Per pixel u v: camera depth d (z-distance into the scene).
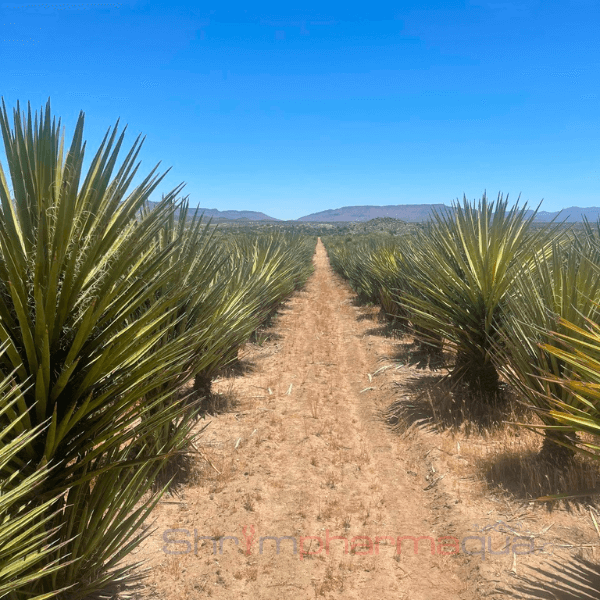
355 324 14.17
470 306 6.55
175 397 4.72
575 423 3.13
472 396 6.73
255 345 11.43
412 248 8.49
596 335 2.81
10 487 2.17
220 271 6.49
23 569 1.84
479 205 6.97
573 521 3.96
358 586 3.47
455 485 4.77
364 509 4.51
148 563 3.63
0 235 2.00
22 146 2.21
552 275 4.85
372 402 7.64
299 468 5.36
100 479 2.59
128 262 2.26
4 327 2.12
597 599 3.06
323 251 62.00
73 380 2.30
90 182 2.31
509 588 3.26
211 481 4.97
